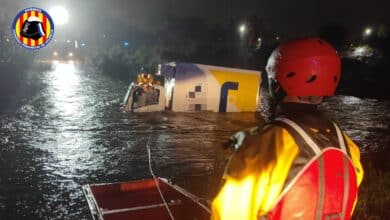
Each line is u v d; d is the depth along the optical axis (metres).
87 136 10.16
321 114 1.48
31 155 8.24
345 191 1.40
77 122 12.00
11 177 6.80
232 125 12.25
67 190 6.26
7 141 9.40
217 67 14.90
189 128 11.52
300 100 1.47
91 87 23.38
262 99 20.12
